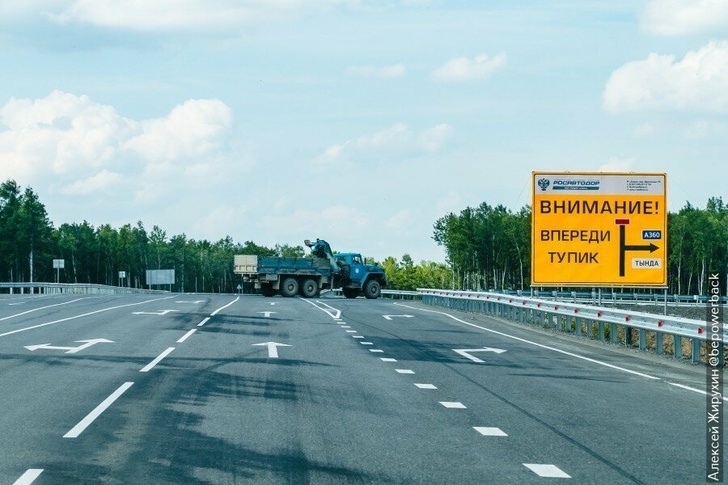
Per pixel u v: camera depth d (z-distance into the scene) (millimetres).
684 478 10289
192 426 13008
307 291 67688
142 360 21484
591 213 37312
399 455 11258
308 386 17422
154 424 13133
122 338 27328
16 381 17625
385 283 70250
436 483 9820
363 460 10922
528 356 24625
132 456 10953
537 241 37281
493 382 18750
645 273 37219
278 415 14062
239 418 13727
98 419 13484
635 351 27016
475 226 152000
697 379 20078
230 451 11312
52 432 12445
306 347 25359
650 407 15703
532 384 18578
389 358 23016
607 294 76688
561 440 12484
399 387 17609
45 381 17641
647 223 37312
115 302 52531
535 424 13758
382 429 13055
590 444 12242
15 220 137125
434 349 25844
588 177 37312
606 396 17031
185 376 18578
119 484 9570
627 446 12133
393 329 33219
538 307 36500
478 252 152000
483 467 10664
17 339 26703
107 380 17844
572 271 37281
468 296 47719
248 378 18438
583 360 23922
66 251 184375
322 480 9867
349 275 68812
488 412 14820
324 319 37875
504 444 12125
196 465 10500
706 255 134000
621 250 37281
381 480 9914
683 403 16219
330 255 68875
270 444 11805
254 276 67500
